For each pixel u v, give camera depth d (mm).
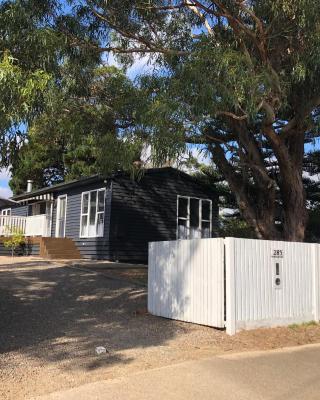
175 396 5812
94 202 22594
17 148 7746
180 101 9609
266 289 9930
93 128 12672
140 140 10664
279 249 10320
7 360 7039
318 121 11750
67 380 6293
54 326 9234
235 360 7453
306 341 9273
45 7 10117
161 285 10570
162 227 22766
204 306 9602
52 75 8031
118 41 11969
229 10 10430
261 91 9680
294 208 13109
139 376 6477
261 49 10617
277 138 12188
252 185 14484
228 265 9328
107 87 12578
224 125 13094
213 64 9477
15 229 24906
